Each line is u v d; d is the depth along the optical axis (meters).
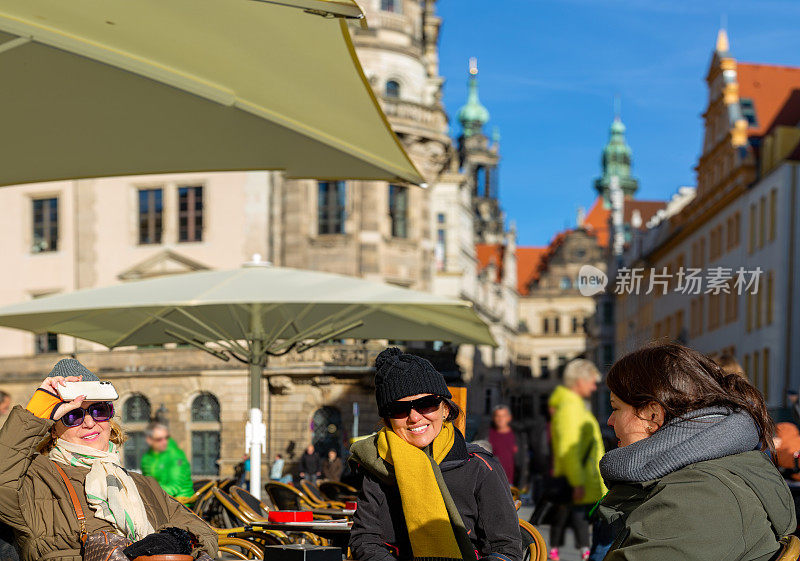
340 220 40.28
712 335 51.84
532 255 126.44
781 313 42.59
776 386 42.50
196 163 6.55
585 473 9.51
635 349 3.08
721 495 2.73
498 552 4.05
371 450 4.18
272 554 4.11
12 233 40.84
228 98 4.82
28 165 6.61
